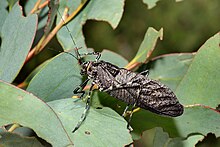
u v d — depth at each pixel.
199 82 0.39
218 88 0.39
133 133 0.39
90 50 0.42
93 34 0.62
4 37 0.39
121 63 0.42
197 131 0.39
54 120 0.35
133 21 0.64
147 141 0.59
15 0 0.40
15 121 0.35
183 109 0.38
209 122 0.38
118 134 0.36
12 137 0.36
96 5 0.41
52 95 0.38
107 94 0.38
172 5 0.64
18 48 0.38
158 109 0.38
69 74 0.38
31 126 0.35
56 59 0.38
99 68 0.38
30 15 0.38
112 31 0.63
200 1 0.64
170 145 0.39
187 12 0.64
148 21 0.64
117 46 0.63
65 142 0.35
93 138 0.36
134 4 0.64
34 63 0.52
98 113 0.37
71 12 0.41
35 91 0.38
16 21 0.39
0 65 0.38
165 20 0.64
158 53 0.63
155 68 0.42
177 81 0.42
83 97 0.38
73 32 0.41
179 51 0.63
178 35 0.63
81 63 0.38
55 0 0.39
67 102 0.37
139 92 0.38
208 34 0.64
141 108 0.38
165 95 0.38
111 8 0.41
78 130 0.36
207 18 0.64
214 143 0.57
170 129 0.39
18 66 0.38
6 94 0.35
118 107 0.38
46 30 0.40
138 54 0.41
